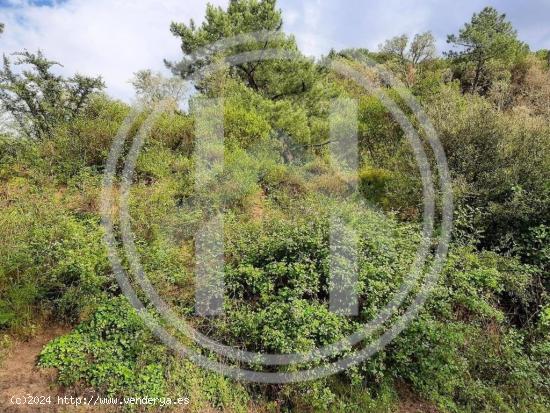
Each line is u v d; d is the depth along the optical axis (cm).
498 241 603
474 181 663
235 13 1059
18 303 454
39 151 802
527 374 443
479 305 473
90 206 640
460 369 448
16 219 553
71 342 425
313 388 406
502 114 741
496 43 1889
